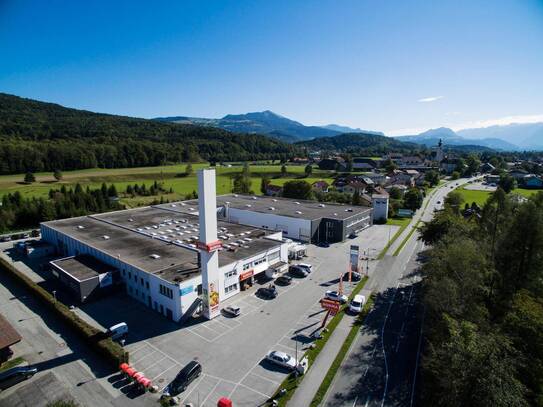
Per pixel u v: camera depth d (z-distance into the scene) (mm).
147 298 48094
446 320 32906
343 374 33938
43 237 77750
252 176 199500
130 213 88250
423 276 54250
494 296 41875
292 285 55719
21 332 41156
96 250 58031
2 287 54250
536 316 30609
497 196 64562
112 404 29672
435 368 30484
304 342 39312
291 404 29734
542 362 28969
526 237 41938
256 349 37906
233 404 29859
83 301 48719
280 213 88500
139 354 36844
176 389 31031
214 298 44562
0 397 30266
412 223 105250
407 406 29828
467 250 41875
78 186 116250
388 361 36031
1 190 133875
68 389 30516
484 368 24922
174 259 53188
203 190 41594
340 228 81125
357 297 48531
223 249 58094
